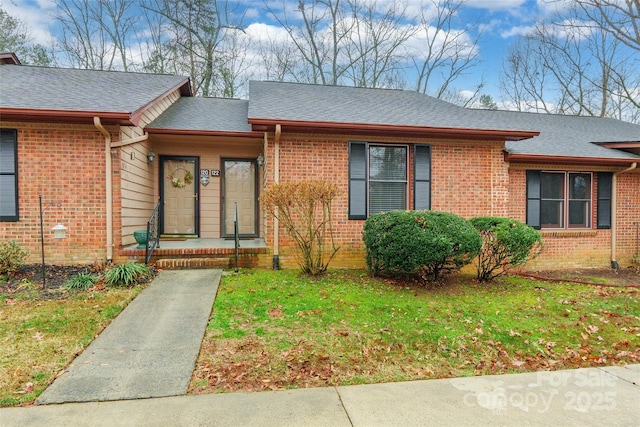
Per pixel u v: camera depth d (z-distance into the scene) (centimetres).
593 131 1061
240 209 916
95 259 648
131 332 388
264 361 333
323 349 361
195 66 1747
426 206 751
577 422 251
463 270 738
